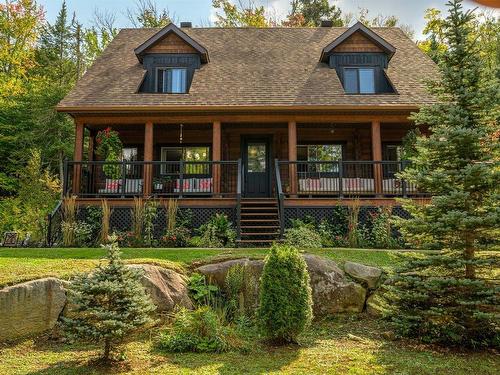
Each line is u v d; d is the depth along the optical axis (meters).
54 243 11.84
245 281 7.27
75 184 13.12
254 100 13.76
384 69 15.73
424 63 16.42
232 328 6.27
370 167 15.60
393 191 13.73
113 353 5.27
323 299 7.34
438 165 6.51
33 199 18.69
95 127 15.15
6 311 5.70
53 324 5.95
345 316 7.27
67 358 5.20
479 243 6.13
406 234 6.57
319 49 17.42
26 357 5.23
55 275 6.34
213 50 17.38
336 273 7.58
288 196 13.12
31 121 23.73
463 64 6.46
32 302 5.89
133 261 7.17
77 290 5.19
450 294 5.94
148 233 11.54
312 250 9.27
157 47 15.73
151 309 5.35
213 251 8.84
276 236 12.05
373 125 13.88
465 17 6.48
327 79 15.14
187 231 11.80
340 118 13.91
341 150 16.08
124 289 5.05
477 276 6.53
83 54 30.89
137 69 15.95
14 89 23.53
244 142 16.28
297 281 5.87
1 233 17.72
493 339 5.82
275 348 5.67
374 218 11.95
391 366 5.00
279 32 18.97
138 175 14.55
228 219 12.84
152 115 13.86
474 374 4.82
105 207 11.63
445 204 6.06
